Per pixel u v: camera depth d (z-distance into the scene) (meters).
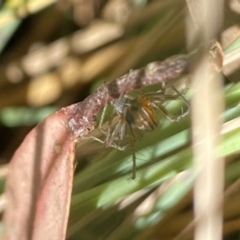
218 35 0.12
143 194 0.14
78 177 0.14
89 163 0.14
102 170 0.14
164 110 0.13
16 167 0.12
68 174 0.12
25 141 0.12
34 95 0.17
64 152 0.12
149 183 0.13
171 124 0.13
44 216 0.12
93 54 0.17
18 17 0.16
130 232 0.14
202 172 0.11
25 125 0.17
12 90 0.17
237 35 0.13
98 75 0.17
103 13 0.17
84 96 0.17
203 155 0.11
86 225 0.14
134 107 0.13
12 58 0.18
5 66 0.18
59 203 0.12
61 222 0.12
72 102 0.17
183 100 0.13
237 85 0.13
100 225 0.14
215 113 0.11
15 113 0.17
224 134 0.12
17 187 0.12
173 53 0.16
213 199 0.11
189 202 0.14
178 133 0.13
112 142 0.14
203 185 0.11
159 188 0.14
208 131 0.11
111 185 0.13
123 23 0.17
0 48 0.17
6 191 0.12
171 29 0.16
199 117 0.11
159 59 0.16
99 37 0.17
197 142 0.11
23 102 0.17
